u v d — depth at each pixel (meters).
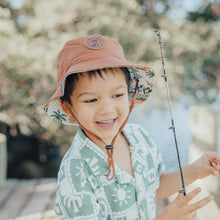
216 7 6.00
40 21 5.11
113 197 1.16
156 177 1.37
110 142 1.21
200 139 2.98
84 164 1.15
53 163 6.60
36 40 5.18
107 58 1.09
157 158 1.38
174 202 1.06
